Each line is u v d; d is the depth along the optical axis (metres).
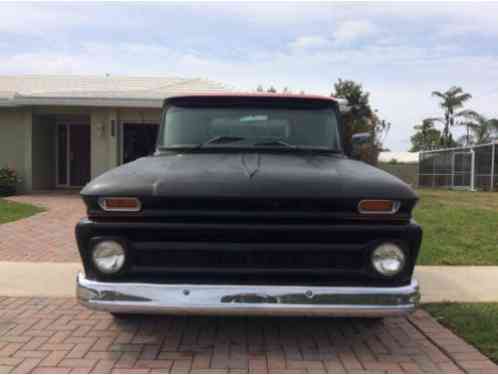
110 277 3.81
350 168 4.36
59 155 18.59
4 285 6.18
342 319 5.05
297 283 3.77
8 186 16.05
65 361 4.07
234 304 3.70
